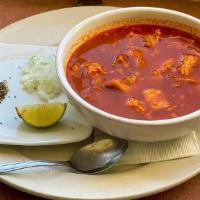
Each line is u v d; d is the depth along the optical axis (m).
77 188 0.51
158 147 0.54
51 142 0.55
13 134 0.56
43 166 0.53
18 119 0.58
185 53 0.59
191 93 0.55
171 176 0.52
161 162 0.53
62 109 0.57
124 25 0.62
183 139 0.55
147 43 0.60
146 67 0.58
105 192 0.50
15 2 0.75
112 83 0.55
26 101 0.60
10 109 0.59
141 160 0.54
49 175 0.52
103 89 0.55
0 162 0.54
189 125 0.51
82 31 0.60
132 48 0.60
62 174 0.52
